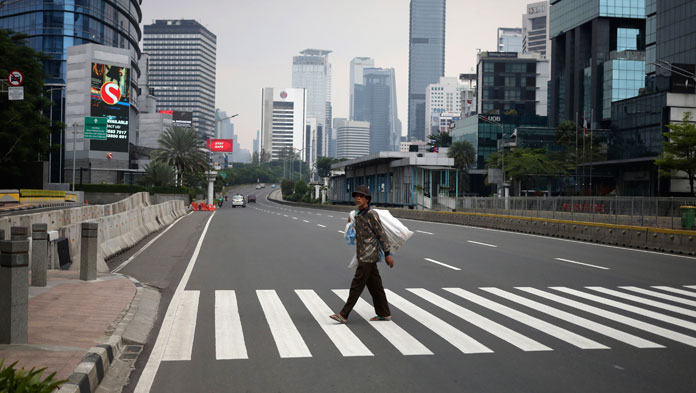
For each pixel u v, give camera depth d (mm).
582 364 5902
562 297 9750
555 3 132250
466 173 113625
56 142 85688
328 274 12453
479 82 156375
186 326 7609
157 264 14133
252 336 7070
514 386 5230
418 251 17344
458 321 7883
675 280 11867
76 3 90188
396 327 7531
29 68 54750
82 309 8016
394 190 63812
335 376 5527
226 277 12008
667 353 6312
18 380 3740
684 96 70188
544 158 82625
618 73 108938
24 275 6070
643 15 115562
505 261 14984
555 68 133500
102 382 5363
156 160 88125
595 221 30578
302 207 81625
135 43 107750
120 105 82312
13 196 47250
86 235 10594
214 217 41562
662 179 65812
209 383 5344
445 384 5289
